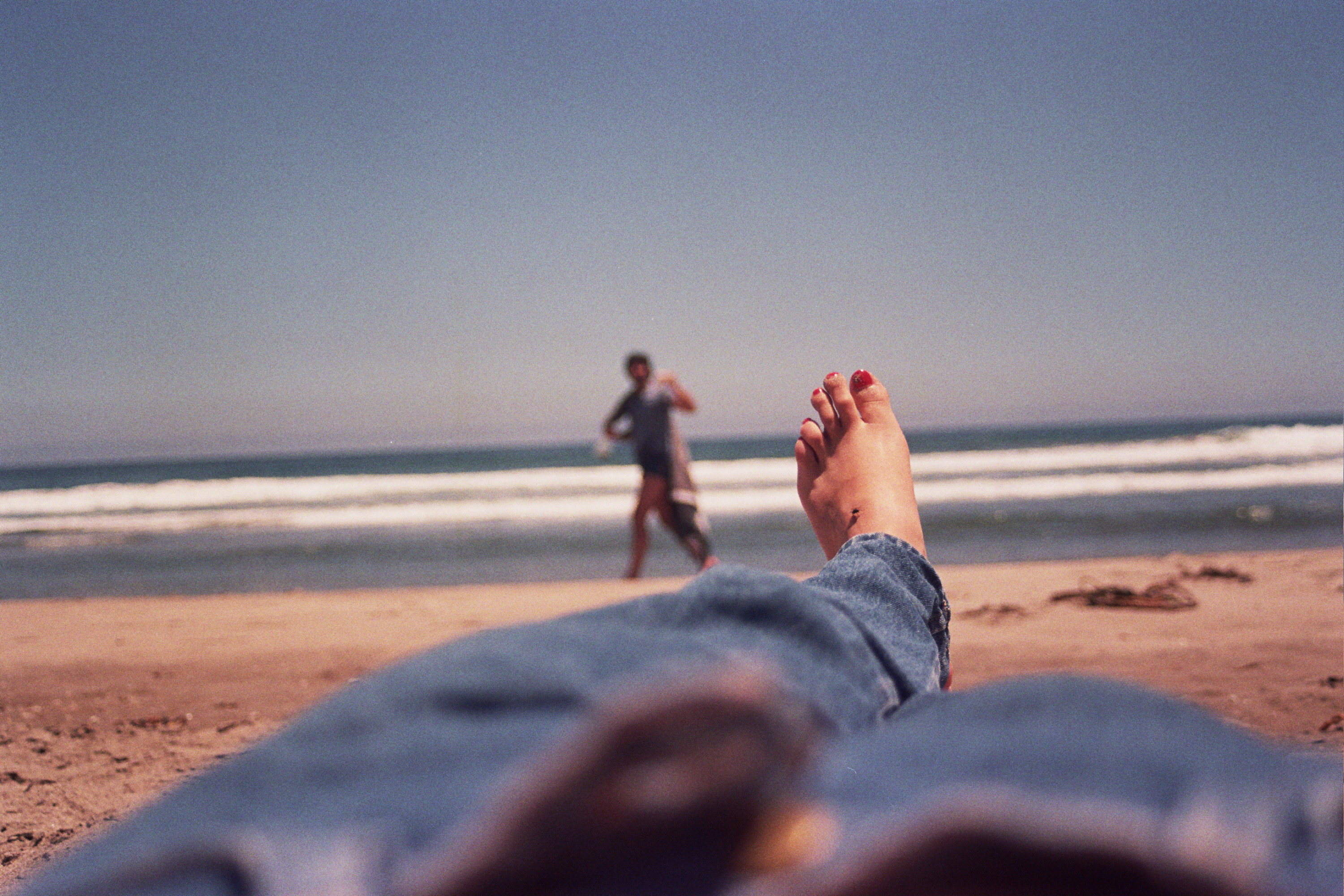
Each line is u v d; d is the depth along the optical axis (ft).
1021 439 167.73
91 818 6.75
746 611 2.61
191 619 15.75
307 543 31.83
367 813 1.23
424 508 43.04
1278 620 12.77
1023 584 16.56
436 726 1.48
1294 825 1.10
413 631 14.42
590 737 1.01
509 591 18.94
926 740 1.46
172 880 1.18
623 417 21.79
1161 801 1.12
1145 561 18.98
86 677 11.55
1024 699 1.61
